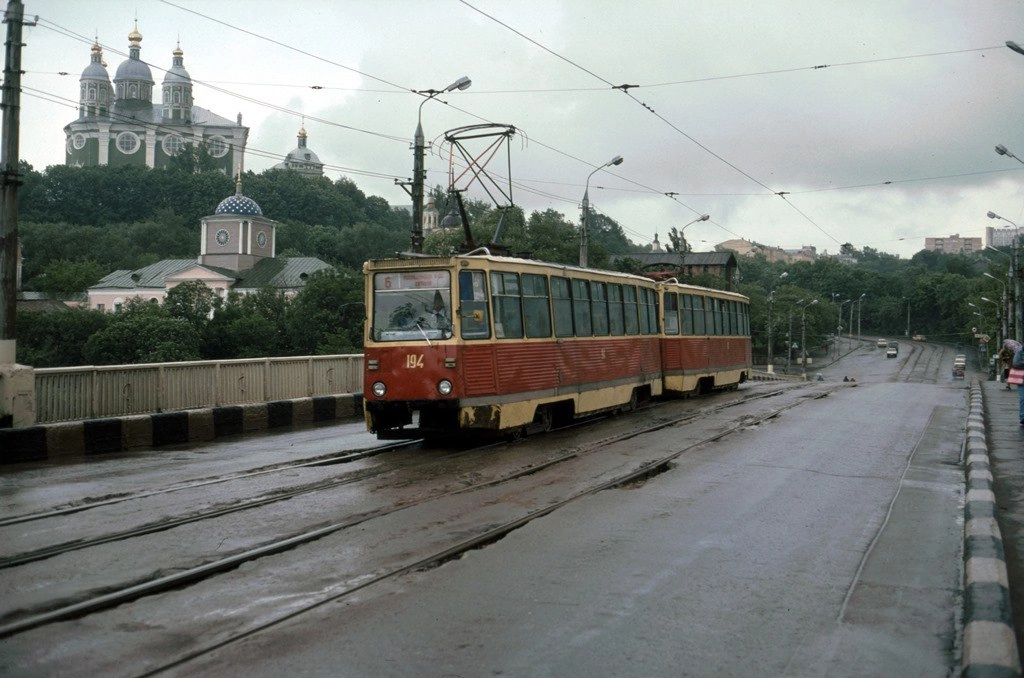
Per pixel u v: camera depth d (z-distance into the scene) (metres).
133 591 6.91
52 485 11.61
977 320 112.62
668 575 7.42
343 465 13.14
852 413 21.12
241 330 73.75
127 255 126.88
